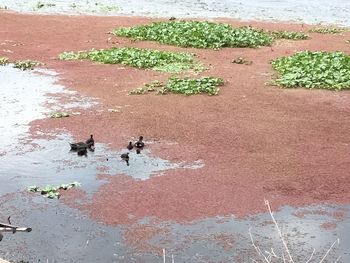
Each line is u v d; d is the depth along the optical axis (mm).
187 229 8477
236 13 29734
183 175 10258
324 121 13375
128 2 31844
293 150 11547
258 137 12195
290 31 24781
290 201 9406
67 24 24984
